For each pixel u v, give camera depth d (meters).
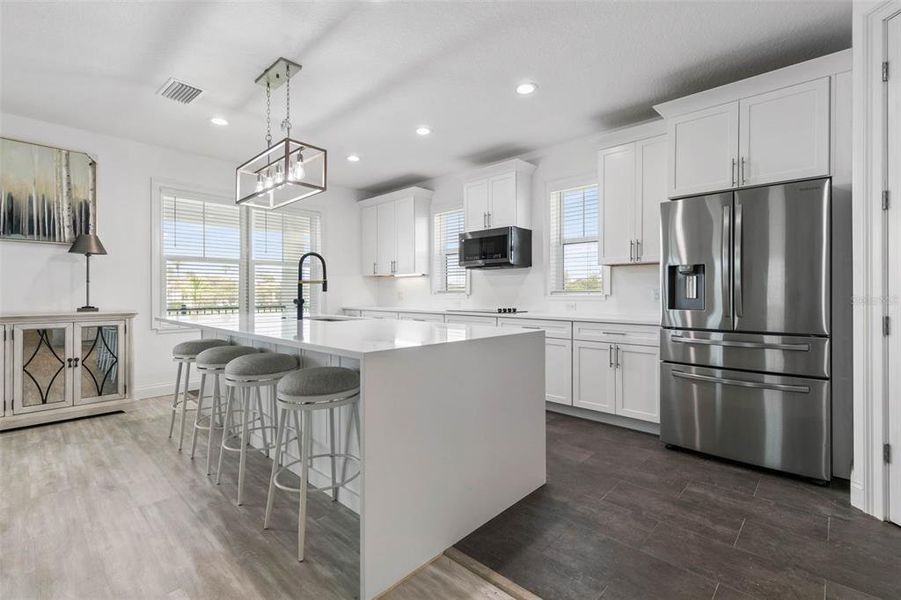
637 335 3.19
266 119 3.54
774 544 1.78
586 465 2.61
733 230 2.57
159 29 2.33
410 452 1.63
